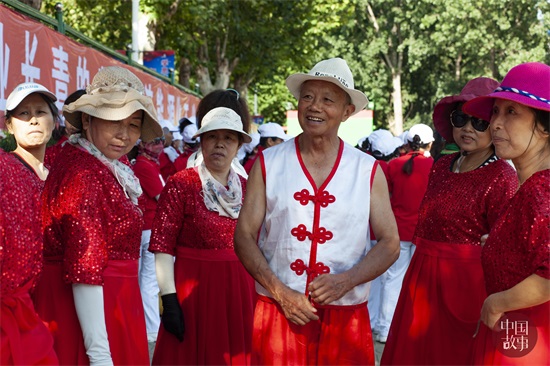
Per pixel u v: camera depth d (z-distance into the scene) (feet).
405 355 12.39
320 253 9.53
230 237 12.69
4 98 17.30
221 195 12.70
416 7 105.50
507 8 98.37
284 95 104.73
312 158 9.78
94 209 9.34
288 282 9.57
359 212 9.63
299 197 9.60
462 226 12.07
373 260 9.55
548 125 8.72
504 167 11.96
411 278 12.67
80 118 9.95
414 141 21.25
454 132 12.39
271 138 26.07
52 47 20.68
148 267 19.71
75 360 9.40
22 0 22.26
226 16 56.95
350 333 9.70
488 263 9.02
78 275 9.03
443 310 12.17
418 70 121.29
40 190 8.66
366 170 9.79
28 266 8.17
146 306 19.75
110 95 9.84
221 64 62.03
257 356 9.89
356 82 115.03
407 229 20.59
